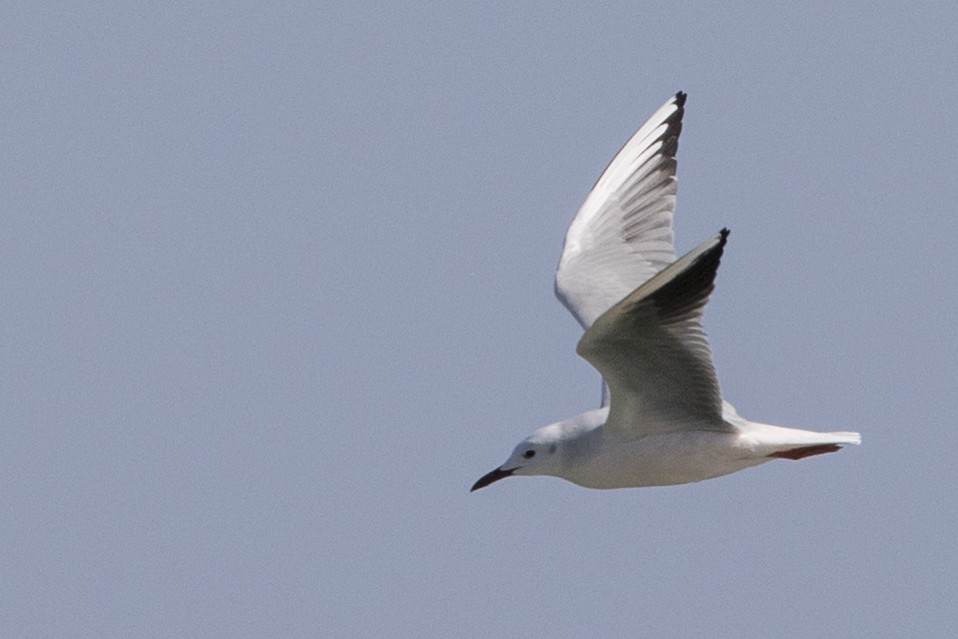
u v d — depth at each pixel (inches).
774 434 578.9
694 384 564.1
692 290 534.9
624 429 585.0
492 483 607.2
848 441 573.6
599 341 545.6
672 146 680.4
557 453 601.6
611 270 657.6
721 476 587.5
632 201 678.5
